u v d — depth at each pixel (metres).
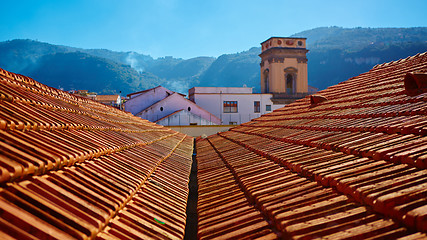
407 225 2.56
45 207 2.72
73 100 9.84
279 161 6.04
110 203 3.66
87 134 5.99
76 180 3.75
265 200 4.16
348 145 5.16
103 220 3.23
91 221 3.01
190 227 5.46
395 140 4.53
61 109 6.89
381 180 3.39
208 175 7.29
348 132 6.43
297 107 16.06
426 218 2.41
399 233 2.52
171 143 12.98
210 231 3.99
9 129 3.62
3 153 2.89
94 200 3.50
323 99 13.20
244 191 5.25
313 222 3.05
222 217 4.37
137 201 4.52
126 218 3.79
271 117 16.69
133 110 49.59
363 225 2.78
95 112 10.31
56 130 4.95
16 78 7.00
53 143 4.11
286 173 5.23
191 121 44.44
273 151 7.06
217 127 36.56
